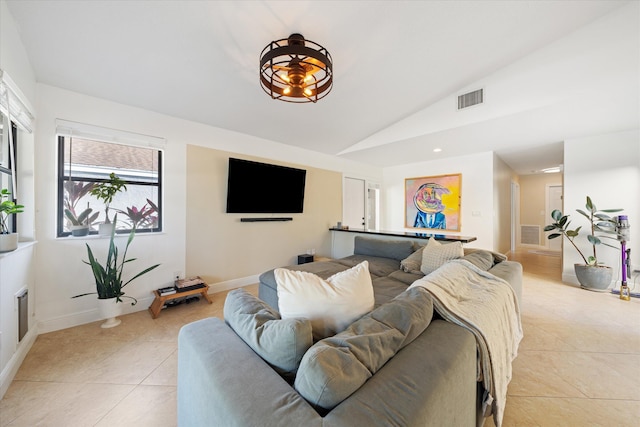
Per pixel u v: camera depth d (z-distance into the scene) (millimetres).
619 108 2658
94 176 2564
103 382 1638
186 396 1032
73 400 1483
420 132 3592
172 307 2861
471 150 4445
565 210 3764
